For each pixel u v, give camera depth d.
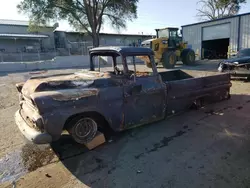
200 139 3.58
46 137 2.72
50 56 25.88
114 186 2.43
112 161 2.98
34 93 2.81
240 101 5.75
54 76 3.88
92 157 3.11
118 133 3.90
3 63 17.09
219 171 2.64
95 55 4.37
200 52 22.64
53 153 3.27
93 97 3.10
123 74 3.63
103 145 3.46
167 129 4.05
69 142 3.62
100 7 24.77
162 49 14.49
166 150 3.24
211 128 4.03
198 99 5.02
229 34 19.77
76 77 3.61
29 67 18.14
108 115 3.31
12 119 4.88
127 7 24.88
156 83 3.91
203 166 2.76
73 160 3.05
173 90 4.23
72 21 25.61
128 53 3.63
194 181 2.46
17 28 30.11
